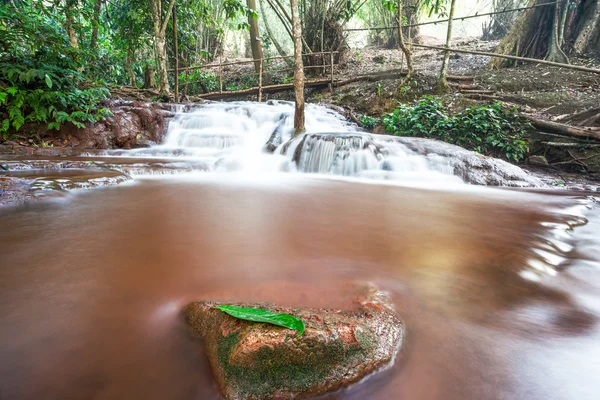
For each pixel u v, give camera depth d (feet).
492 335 4.13
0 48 21.76
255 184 14.94
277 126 25.81
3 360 3.36
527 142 22.89
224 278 5.31
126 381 3.19
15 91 19.89
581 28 33.58
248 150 23.72
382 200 12.62
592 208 12.27
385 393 3.24
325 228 8.51
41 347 3.57
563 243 7.91
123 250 6.41
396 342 3.81
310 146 20.89
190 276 5.34
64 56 22.84
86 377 3.21
